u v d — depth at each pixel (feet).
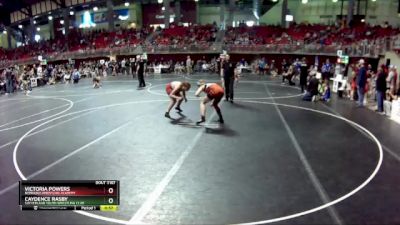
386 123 42.50
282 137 36.14
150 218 20.11
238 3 151.94
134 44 128.26
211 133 37.76
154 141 35.01
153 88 74.64
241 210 20.90
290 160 29.37
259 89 72.18
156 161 29.30
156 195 22.97
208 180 25.30
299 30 119.85
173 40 127.24
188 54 123.44
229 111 49.26
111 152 31.86
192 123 42.19
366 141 34.96
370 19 124.06
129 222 19.72
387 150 32.19
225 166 28.02
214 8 156.97
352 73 61.26
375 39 87.51
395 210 20.98
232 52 116.47
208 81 85.35
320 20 135.74
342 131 38.70
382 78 47.65
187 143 34.17
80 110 52.34
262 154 30.89
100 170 27.45
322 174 26.43
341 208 21.18
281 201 22.02
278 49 108.88
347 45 91.86
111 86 81.00
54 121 45.55
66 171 27.37
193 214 20.45
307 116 46.16
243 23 144.97
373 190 23.71
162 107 52.49
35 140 36.68
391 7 122.42
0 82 82.48
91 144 34.50
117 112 49.75
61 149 33.14
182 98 47.96
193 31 132.46
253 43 114.93
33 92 77.61
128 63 112.27
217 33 129.49
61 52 139.33
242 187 24.08
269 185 24.40
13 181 25.77
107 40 142.72
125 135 37.45
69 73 98.94
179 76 100.42
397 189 23.88
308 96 58.34
